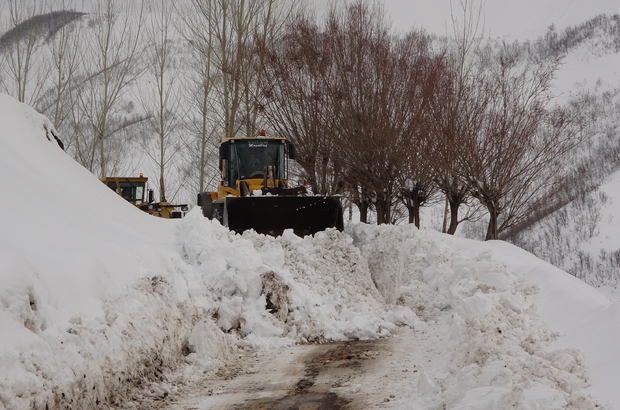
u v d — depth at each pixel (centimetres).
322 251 1132
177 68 3369
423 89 2331
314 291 1021
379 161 2336
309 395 637
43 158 1162
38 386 489
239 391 661
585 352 637
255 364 780
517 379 527
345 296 1040
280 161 1833
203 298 894
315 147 2533
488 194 2198
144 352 673
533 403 460
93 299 641
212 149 3148
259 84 2633
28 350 507
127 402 607
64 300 601
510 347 618
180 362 745
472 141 2166
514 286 1008
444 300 1105
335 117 2431
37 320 546
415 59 2527
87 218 931
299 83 2567
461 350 663
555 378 535
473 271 1091
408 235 1308
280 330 906
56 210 860
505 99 2252
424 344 855
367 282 1094
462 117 2247
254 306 931
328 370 737
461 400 514
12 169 935
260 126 2712
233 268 961
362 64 2422
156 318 727
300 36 2638
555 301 916
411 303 1111
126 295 697
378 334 929
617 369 555
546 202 2477
